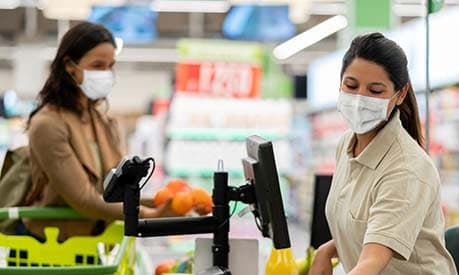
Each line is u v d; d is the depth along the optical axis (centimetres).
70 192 255
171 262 284
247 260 207
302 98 1479
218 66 1109
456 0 601
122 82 2028
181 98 952
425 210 181
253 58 1125
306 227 985
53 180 257
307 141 1223
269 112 949
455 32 552
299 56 1877
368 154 195
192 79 1102
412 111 204
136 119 1983
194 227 189
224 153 924
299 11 945
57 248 272
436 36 570
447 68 563
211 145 927
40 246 271
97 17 1066
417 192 181
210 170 918
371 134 198
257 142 177
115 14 1088
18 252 270
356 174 200
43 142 256
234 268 206
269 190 173
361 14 906
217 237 194
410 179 182
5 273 189
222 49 1118
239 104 949
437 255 194
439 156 628
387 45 188
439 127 627
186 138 925
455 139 626
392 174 185
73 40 266
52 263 272
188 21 1650
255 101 961
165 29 1702
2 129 1234
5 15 1598
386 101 189
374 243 176
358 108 189
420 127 207
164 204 244
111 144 282
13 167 282
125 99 2017
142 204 267
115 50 278
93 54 266
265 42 1664
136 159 179
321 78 1005
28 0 1361
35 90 1683
